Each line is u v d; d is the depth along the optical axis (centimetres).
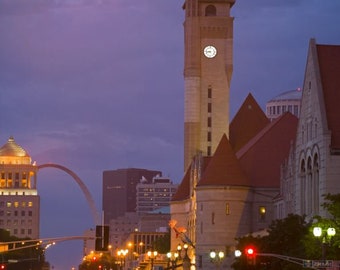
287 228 16025
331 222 12925
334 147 16738
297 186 18400
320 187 16975
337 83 17350
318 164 17175
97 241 16075
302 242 14038
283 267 15162
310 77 17725
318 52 17662
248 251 13150
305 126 17988
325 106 17100
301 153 18188
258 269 16075
